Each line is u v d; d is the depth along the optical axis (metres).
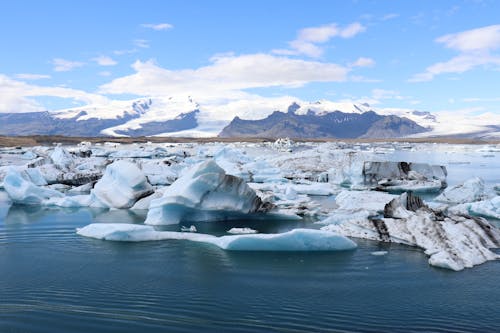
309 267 13.77
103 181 25.95
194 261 14.33
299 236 15.55
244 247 15.68
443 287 12.07
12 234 18.12
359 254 15.24
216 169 20.77
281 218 21.58
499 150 104.69
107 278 12.67
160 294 11.47
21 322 9.73
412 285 12.20
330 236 15.63
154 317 10.06
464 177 43.75
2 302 10.86
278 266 13.89
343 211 21.95
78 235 17.89
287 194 26.98
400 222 17.70
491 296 11.42
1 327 9.46
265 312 10.38
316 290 11.79
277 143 129.75
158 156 72.88
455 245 15.36
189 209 20.20
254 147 119.00
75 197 26.12
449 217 18.20
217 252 15.38
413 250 15.77
